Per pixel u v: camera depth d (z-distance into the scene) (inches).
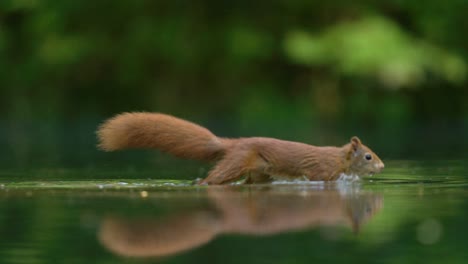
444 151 547.2
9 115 1051.9
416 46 978.7
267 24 1058.1
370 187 328.2
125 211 250.1
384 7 1022.4
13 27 1086.4
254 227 221.5
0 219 238.4
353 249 195.9
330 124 887.7
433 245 200.4
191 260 183.0
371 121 959.6
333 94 1015.0
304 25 1048.8
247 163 359.9
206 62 1061.1
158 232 213.9
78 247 197.3
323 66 1017.5
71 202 275.3
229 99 1050.1
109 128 358.6
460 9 999.0
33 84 1066.1
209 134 366.0
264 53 1039.0
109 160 519.2
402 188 321.7
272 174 366.9
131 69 1061.8
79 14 1075.9
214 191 312.7
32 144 653.9
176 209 253.0
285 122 929.5
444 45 995.9
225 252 191.9
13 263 181.2
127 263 181.0
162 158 542.3
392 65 941.8
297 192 308.7
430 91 1000.2
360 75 978.1
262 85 1050.7
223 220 231.8
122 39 1074.1
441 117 1003.3
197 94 1061.8
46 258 186.2
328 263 181.8
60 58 1049.5
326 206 259.6
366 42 954.1
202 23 1063.6
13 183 350.0
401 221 232.7
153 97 1065.5
